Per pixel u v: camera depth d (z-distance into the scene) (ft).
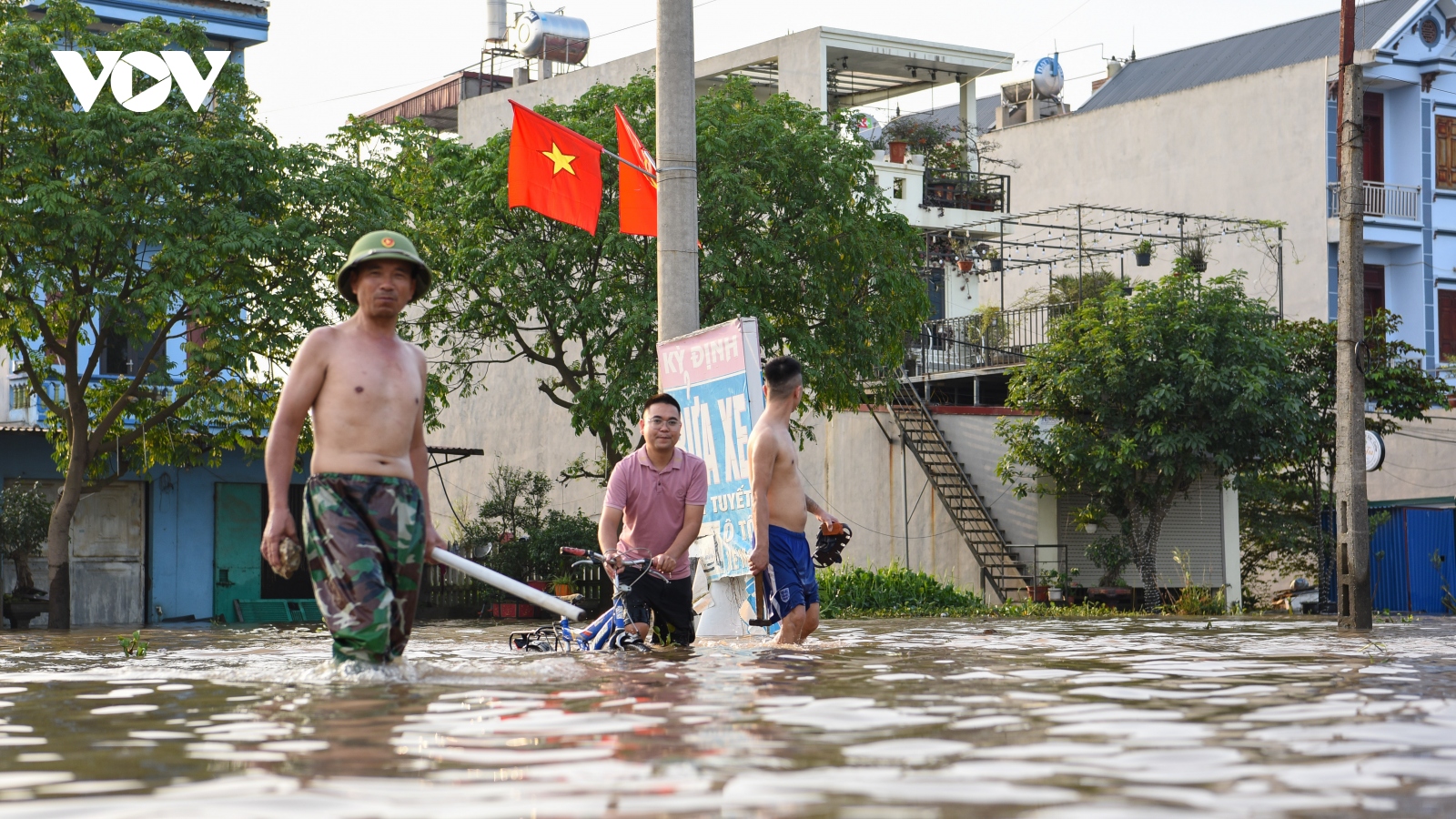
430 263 61.21
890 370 68.80
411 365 18.54
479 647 25.84
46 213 49.19
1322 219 95.50
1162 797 8.32
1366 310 96.78
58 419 57.31
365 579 17.31
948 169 101.04
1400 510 72.59
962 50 99.86
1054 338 75.36
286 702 13.92
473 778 9.02
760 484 24.98
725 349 27.71
